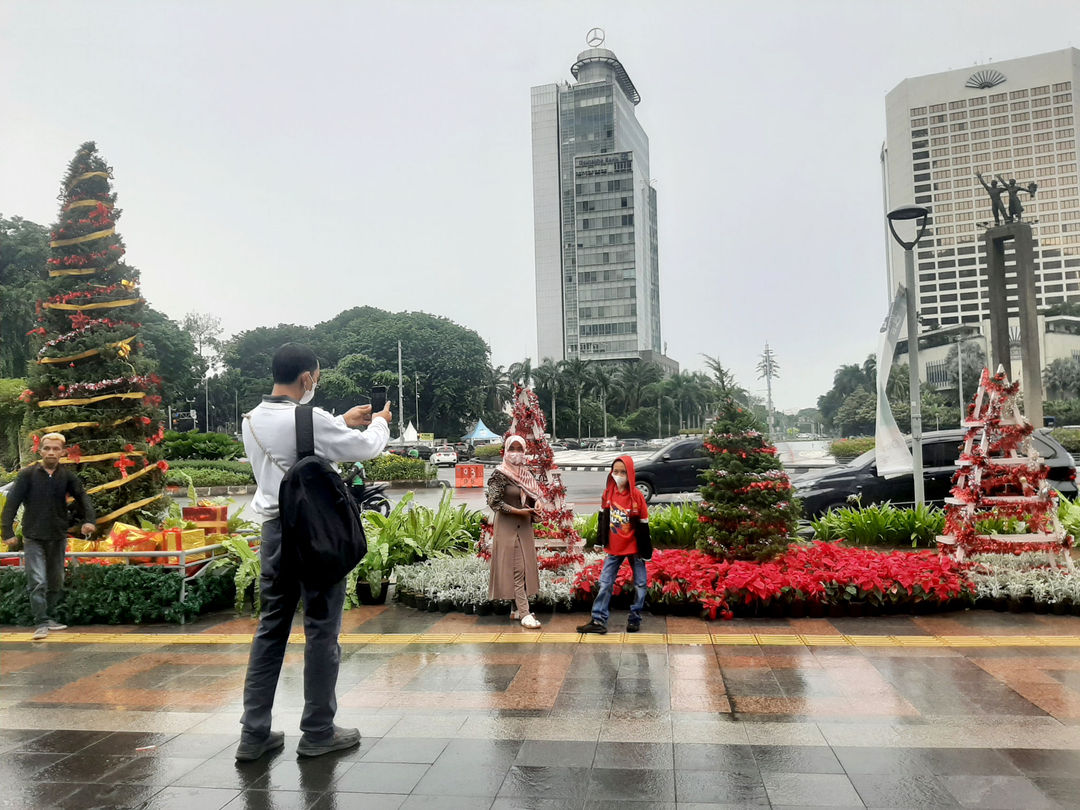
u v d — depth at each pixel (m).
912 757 3.40
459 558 8.10
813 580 6.37
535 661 5.19
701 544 7.26
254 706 3.54
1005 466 7.02
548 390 97.81
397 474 28.41
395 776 3.31
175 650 5.75
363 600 7.33
